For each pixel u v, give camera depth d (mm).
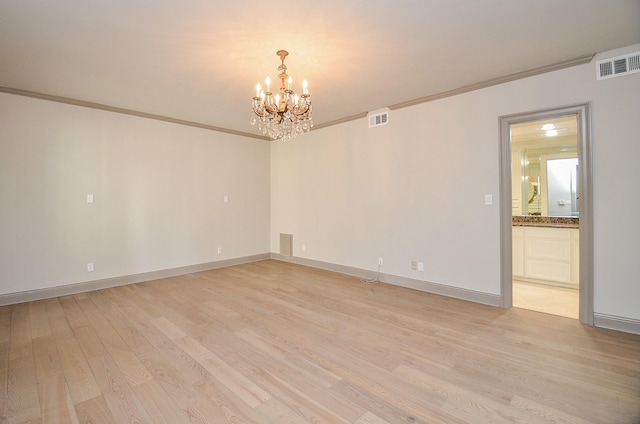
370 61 2928
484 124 3486
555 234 4266
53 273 3855
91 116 4125
